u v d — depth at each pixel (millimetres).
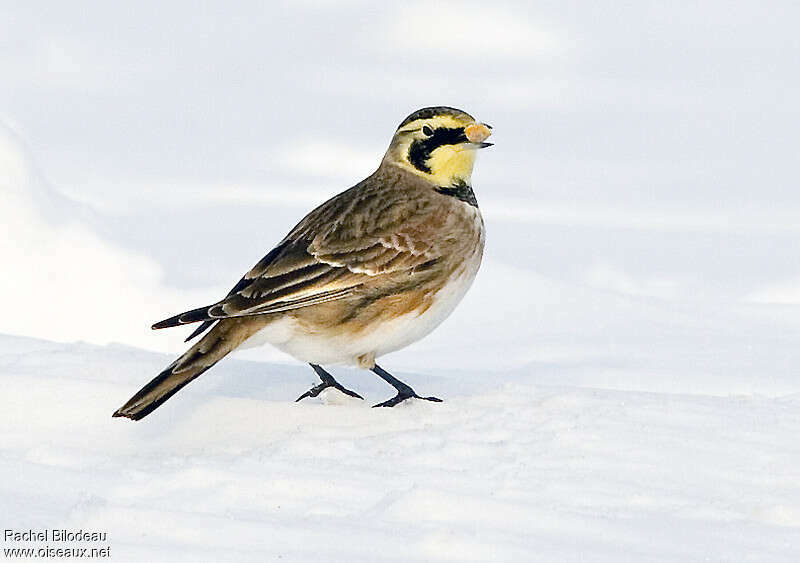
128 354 11289
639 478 8430
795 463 8773
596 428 9383
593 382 13680
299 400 10516
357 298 10242
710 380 13820
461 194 11031
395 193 10820
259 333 9992
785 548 7191
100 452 8812
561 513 7562
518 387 10789
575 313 17391
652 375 13984
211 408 9672
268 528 7082
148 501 7672
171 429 9336
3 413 9438
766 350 15367
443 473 8344
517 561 6809
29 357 10977
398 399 10445
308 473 8180
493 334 16391
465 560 6797
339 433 9289
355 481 8094
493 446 8914
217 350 9680
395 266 10336
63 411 9484
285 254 10180
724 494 8172
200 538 6930
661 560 6918
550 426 9414
